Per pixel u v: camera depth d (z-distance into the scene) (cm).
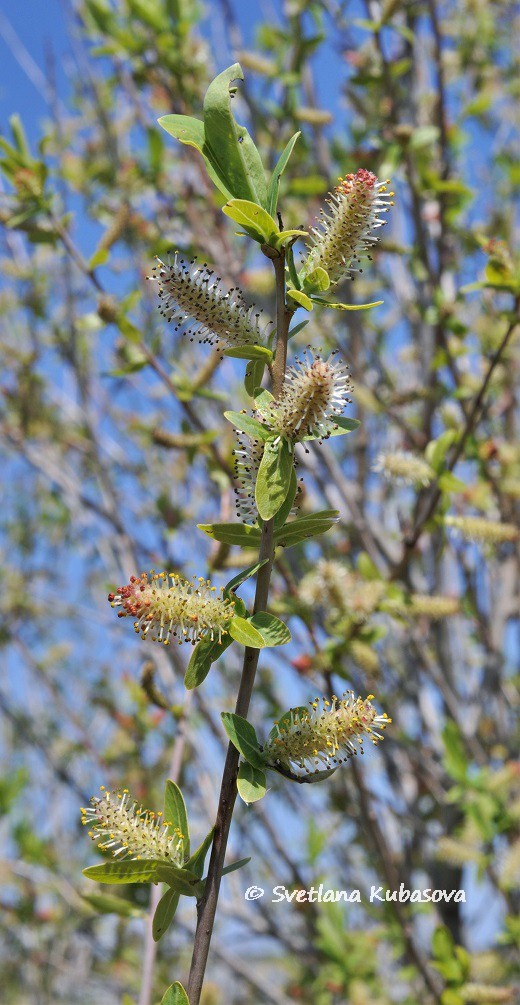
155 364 339
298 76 447
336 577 292
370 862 474
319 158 451
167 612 139
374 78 414
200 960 134
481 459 377
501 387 450
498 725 439
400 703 457
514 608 454
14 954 539
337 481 385
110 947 507
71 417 503
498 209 536
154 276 157
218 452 347
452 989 300
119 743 438
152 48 439
